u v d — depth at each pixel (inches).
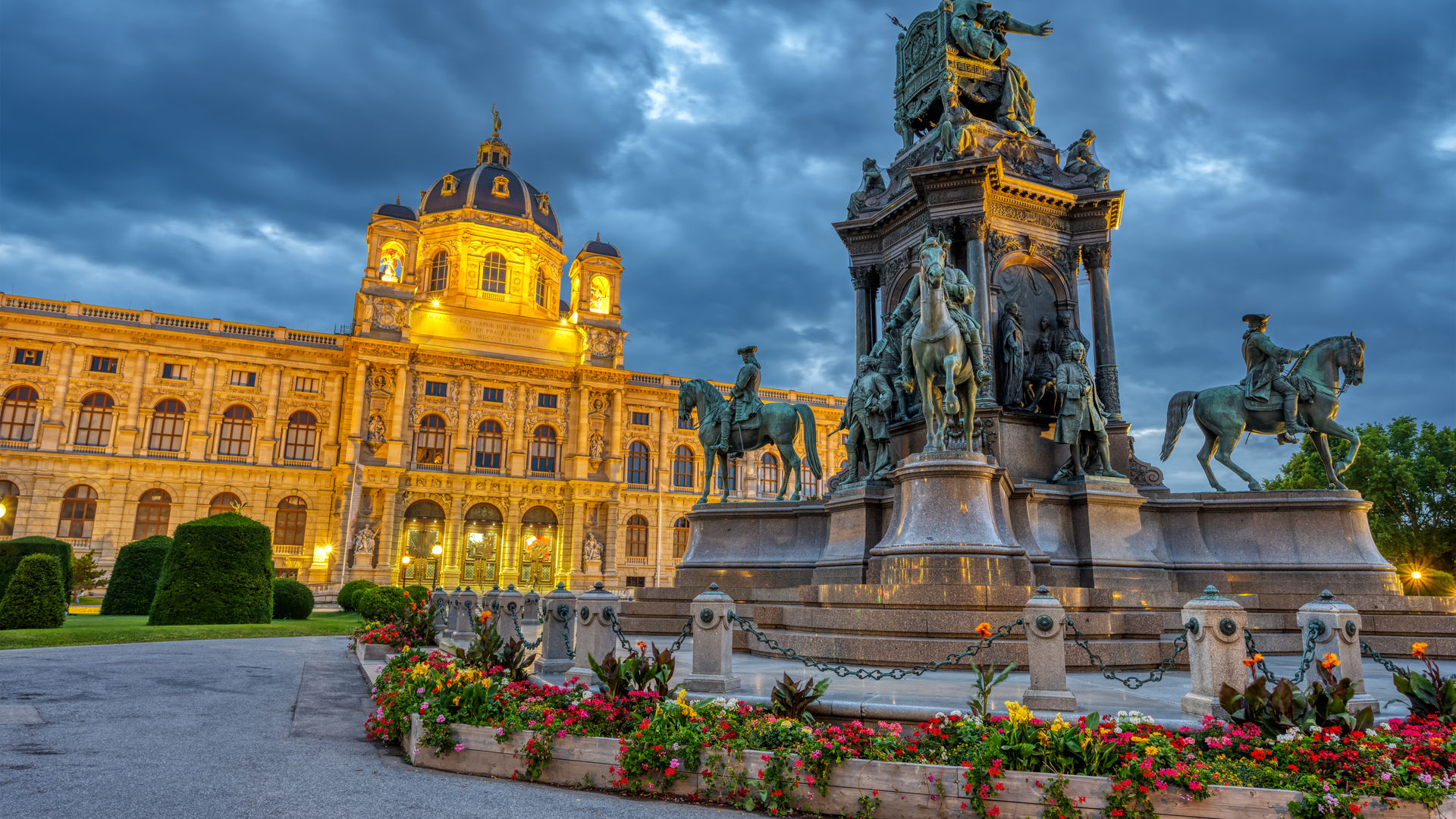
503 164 3326.8
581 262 2849.4
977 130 663.1
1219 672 275.3
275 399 2393.0
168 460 2246.6
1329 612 297.0
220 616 911.7
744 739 252.2
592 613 371.9
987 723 240.2
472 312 2610.7
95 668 515.5
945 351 502.6
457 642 625.9
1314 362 614.2
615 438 2659.9
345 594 1595.7
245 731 337.1
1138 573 561.9
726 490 753.6
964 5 713.6
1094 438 596.7
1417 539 1605.6
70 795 230.8
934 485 487.5
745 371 746.8
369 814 225.8
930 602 425.1
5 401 2185.0
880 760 235.5
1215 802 208.8
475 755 283.0
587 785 264.2
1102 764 221.9
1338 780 210.1
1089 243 671.8
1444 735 228.7
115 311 2304.4
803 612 461.1
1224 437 613.6
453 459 2475.4
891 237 707.4
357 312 2498.8
